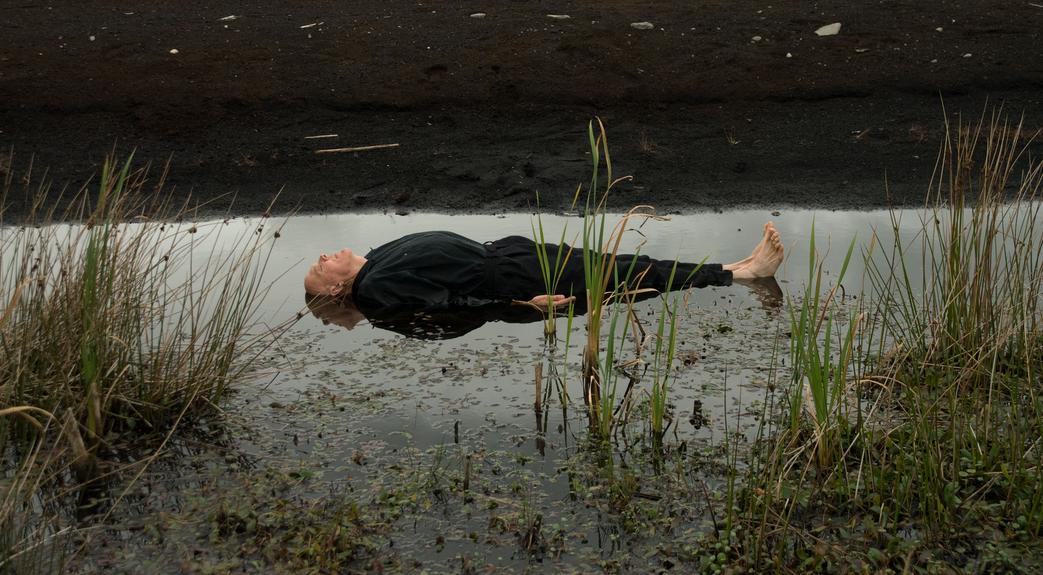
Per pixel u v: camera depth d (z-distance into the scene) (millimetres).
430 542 3641
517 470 4152
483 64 10688
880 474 3910
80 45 11055
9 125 9398
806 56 10875
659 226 7293
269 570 3465
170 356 4715
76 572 3463
